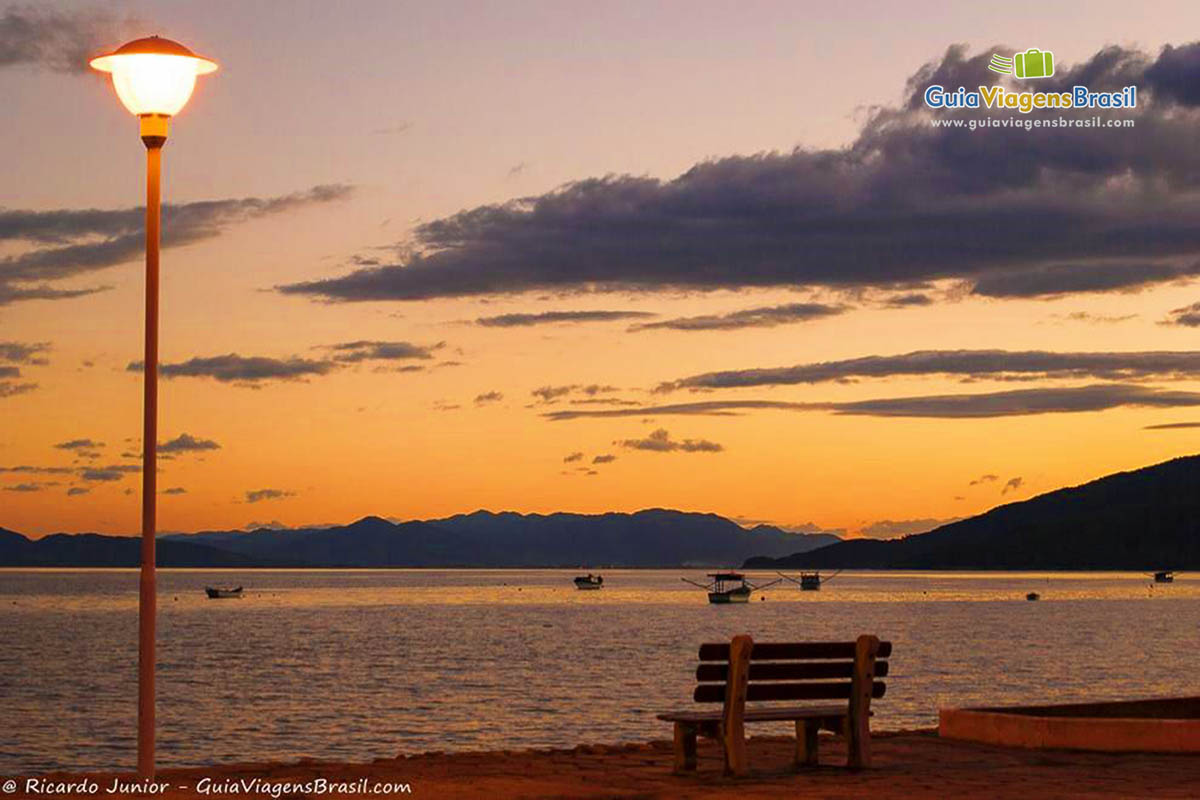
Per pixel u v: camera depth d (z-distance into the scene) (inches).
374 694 2378.2
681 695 2335.1
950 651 3710.6
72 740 1768.0
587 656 3385.8
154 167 424.5
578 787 461.4
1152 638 4382.4
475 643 3991.1
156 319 420.5
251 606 7746.1
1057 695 2393.0
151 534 423.8
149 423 420.5
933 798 436.1
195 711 2107.5
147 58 420.2
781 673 499.5
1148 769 501.0
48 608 7426.2
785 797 439.8
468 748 1636.3
